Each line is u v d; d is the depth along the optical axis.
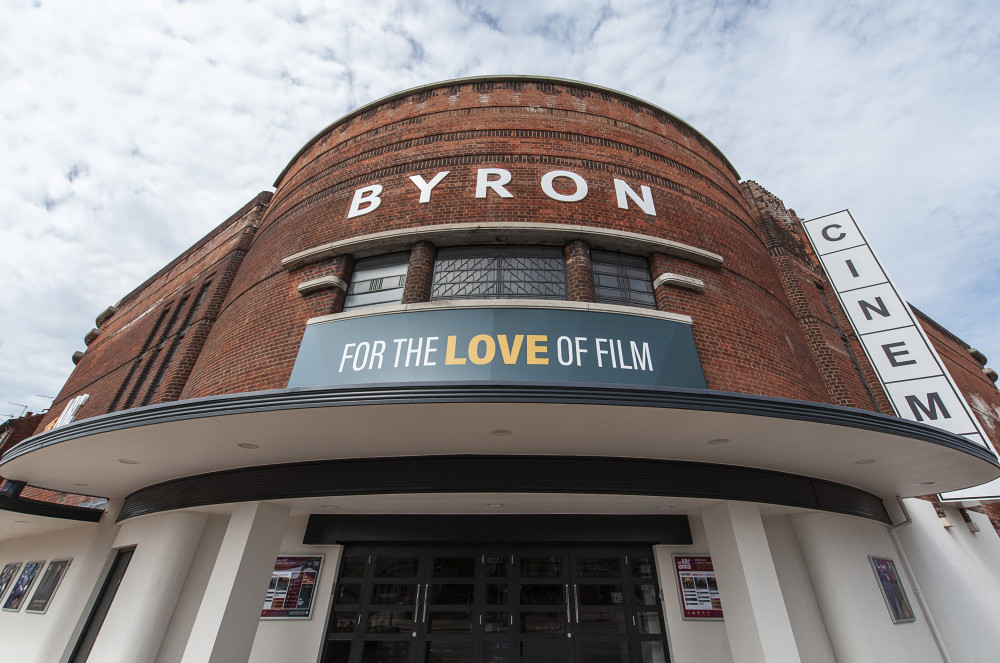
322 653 7.11
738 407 4.77
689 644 7.07
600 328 6.87
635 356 6.73
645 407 4.66
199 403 4.93
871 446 5.79
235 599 5.82
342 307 8.34
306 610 7.39
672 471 6.16
